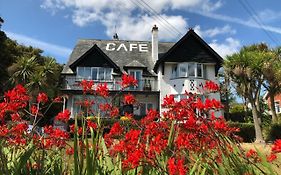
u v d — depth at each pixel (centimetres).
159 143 284
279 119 2309
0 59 2870
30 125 393
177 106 302
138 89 2650
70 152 347
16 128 323
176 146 284
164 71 2598
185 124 287
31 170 276
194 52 2606
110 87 2619
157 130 314
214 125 288
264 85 2261
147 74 2730
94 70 2691
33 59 2692
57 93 2691
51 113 2433
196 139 290
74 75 2681
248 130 2084
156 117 333
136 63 2742
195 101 306
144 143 297
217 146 277
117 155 297
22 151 325
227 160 264
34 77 2369
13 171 249
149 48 3114
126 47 3097
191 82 2503
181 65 2569
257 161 291
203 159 268
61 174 287
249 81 2045
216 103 293
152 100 2641
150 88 2666
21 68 2514
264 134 2072
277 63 2136
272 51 2309
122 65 2844
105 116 363
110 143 337
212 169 271
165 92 2552
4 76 2588
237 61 2034
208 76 2608
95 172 234
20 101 336
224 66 2123
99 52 2700
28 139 334
